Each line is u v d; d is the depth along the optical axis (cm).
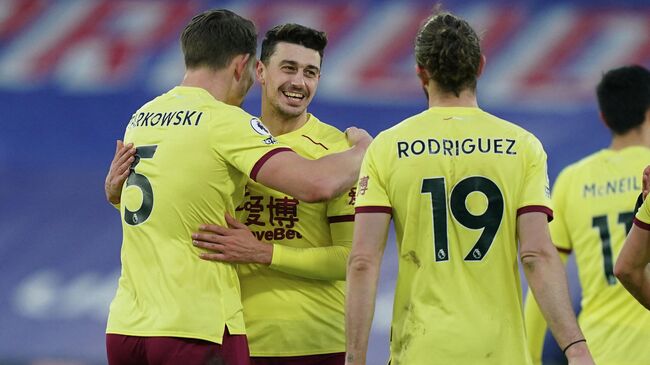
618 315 1980
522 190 1464
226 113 1622
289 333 1777
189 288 1580
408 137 1477
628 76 2066
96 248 3738
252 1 4347
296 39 1794
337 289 1831
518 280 1483
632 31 4247
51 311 3550
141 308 1591
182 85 1691
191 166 1603
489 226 1455
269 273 1783
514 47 4231
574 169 2097
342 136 1841
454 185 1460
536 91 4131
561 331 1410
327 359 1811
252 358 1775
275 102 1803
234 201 1673
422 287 1459
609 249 2006
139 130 1672
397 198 1465
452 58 1467
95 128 4181
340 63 4200
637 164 2022
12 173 4062
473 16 4297
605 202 2027
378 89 4147
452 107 1492
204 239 1606
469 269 1454
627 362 1947
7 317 3538
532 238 1438
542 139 4000
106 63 4306
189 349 1560
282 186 1584
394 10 4303
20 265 3691
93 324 3506
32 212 3884
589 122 4025
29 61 4322
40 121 4200
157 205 1603
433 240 1458
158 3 4412
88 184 4006
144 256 1606
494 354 1430
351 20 4288
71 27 4394
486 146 1466
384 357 3234
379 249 1456
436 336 1433
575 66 4184
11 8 4447
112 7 4422
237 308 1623
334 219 1783
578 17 4281
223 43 1673
